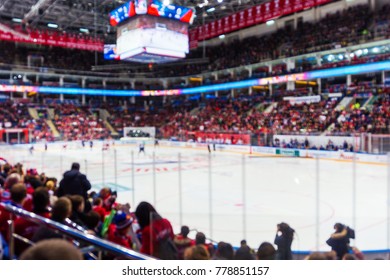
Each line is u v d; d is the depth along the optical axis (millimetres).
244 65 46188
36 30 39094
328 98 36281
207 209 11570
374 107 30156
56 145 40844
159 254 3729
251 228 9078
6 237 3807
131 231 5379
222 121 43375
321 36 39969
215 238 8305
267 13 30719
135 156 30484
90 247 2510
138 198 13578
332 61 38812
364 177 18312
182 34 23906
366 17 37438
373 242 8195
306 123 33719
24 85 48938
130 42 23047
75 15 41219
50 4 35594
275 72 40875
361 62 32938
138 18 22391
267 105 42156
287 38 44219
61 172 19984
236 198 13344
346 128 29500
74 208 4762
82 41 41125
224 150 36344
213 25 36219
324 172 20203
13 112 47562
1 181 8266
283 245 5336
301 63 42562
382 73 35750
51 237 2936
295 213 10883
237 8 37375
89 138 47375
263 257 4219
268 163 24781
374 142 24438
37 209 4383
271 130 34969
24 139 42375
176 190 15102
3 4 35281
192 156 30250
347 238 5684
